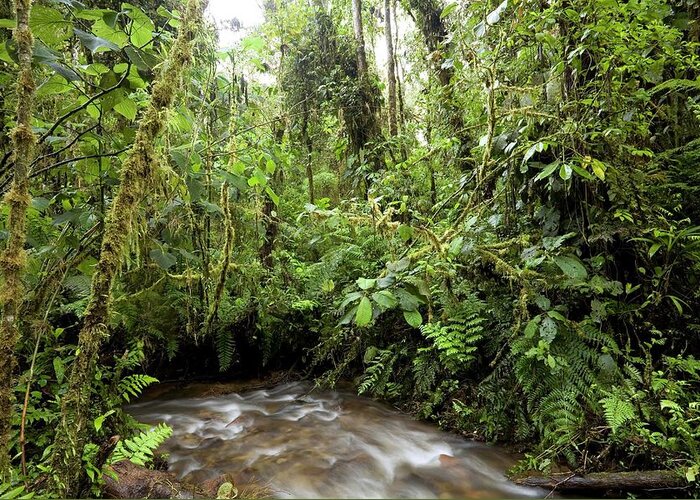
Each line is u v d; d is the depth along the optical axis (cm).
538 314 304
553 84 304
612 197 260
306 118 676
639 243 263
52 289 214
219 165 284
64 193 239
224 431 342
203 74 271
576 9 273
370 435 332
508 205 321
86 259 207
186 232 294
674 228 241
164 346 436
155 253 212
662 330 266
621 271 281
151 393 432
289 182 715
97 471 176
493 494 246
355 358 459
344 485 260
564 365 268
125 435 234
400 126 660
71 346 231
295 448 310
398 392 396
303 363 498
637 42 247
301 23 708
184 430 344
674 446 213
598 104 269
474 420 323
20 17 134
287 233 563
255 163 286
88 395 156
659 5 261
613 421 222
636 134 289
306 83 689
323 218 283
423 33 629
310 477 268
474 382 348
